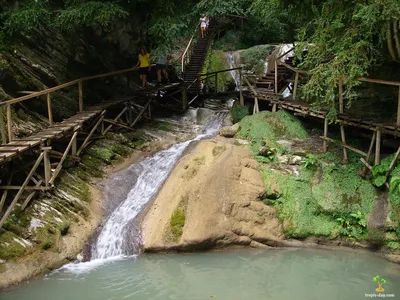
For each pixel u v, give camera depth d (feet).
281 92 43.37
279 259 24.26
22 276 21.08
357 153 28.43
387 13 20.26
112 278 21.74
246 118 34.58
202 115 43.65
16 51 31.17
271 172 28.14
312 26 28.84
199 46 65.10
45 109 33.04
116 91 44.16
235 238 25.44
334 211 26.07
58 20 32.35
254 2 32.81
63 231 24.54
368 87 31.65
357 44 23.21
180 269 22.86
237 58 62.85
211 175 27.30
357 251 25.26
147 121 40.88
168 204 27.07
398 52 22.75
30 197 24.89
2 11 30.94
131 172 31.99
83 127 33.32
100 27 39.73
